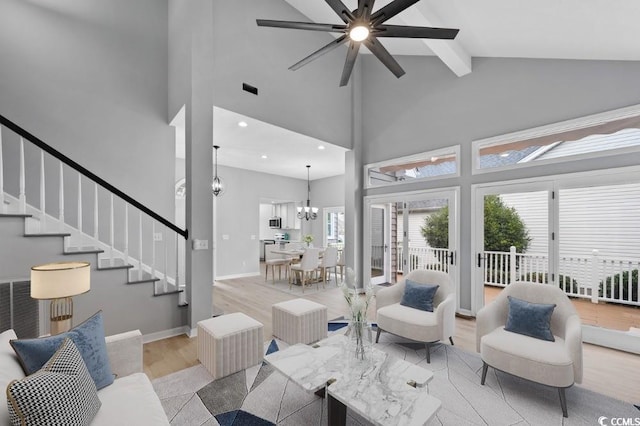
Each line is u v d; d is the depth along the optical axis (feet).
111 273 10.41
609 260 10.57
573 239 11.32
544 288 8.80
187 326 11.73
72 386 4.16
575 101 11.30
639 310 10.00
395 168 17.70
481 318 8.50
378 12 7.37
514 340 7.84
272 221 35.60
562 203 11.58
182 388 7.72
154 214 11.21
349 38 8.27
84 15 13.17
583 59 11.14
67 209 12.66
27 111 11.93
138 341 6.75
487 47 12.69
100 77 13.48
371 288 7.19
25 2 11.98
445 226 15.35
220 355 8.19
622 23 8.28
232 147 18.80
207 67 12.14
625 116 10.32
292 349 7.41
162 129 15.06
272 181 27.43
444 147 15.26
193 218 11.54
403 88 17.28
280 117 15.30
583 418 6.59
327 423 6.32
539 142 12.34
